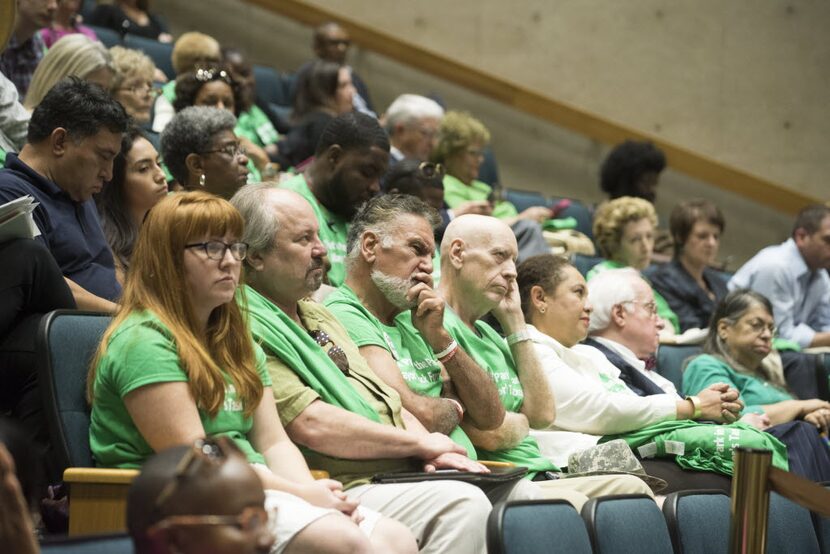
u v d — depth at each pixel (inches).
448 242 216.2
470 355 209.8
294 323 176.1
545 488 194.2
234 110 304.7
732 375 274.8
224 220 151.5
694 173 484.4
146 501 85.7
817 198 485.1
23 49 289.3
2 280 163.8
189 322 150.3
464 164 354.3
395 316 200.7
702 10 485.7
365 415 175.3
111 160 197.3
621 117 488.4
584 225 401.1
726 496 183.9
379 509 164.2
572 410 229.1
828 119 484.4
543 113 487.2
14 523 90.2
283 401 166.9
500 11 490.6
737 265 493.4
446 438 176.7
